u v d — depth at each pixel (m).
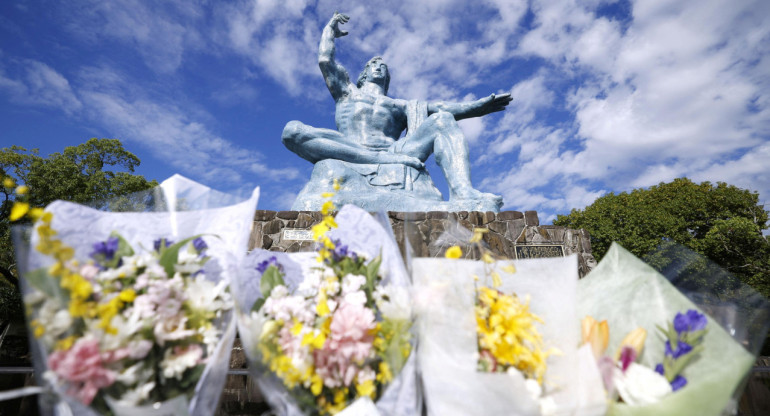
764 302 1.68
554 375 1.66
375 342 1.71
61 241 1.53
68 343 1.40
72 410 1.47
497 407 1.46
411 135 8.80
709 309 1.82
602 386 1.54
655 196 20.92
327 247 1.92
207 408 1.65
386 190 7.93
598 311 1.99
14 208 1.43
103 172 16.95
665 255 2.11
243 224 1.92
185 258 1.73
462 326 1.62
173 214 1.92
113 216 1.80
